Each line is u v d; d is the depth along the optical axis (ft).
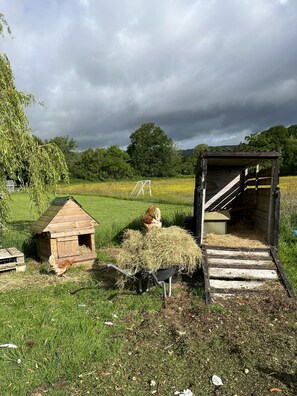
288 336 13.78
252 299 17.43
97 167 252.42
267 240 23.09
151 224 21.35
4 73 26.48
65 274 23.00
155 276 17.25
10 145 24.97
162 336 13.84
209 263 20.07
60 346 12.64
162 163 301.22
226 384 10.62
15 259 23.94
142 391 10.27
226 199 30.89
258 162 25.48
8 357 11.87
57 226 23.94
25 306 17.01
